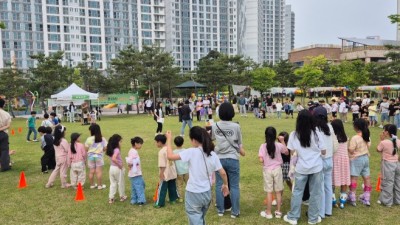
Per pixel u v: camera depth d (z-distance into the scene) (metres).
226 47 117.88
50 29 85.75
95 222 5.08
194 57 112.50
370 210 5.33
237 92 35.12
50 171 8.45
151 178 7.48
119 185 6.01
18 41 81.62
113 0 93.81
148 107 30.03
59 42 87.00
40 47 84.75
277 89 46.69
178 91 49.38
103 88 38.84
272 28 147.50
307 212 5.10
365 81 40.44
